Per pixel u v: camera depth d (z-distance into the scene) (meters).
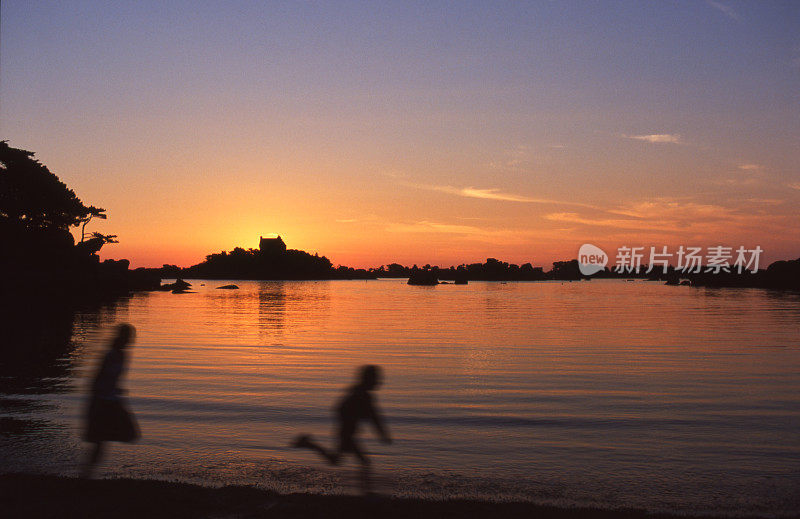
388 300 80.38
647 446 9.88
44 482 7.70
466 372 17.75
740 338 27.72
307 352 22.59
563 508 7.03
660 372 17.64
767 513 7.01
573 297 92.62
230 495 7.34
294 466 8.73
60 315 41.72
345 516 6.70
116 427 7.73
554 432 10.80
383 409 12.66
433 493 7.68
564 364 19.42
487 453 9.48
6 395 13.51
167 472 8.41
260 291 125.19
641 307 59.00
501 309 56.50
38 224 75.25
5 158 70.50
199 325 35.62
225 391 14.51
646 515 6.85
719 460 9.12
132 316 42.62
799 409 12.59
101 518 6.57
